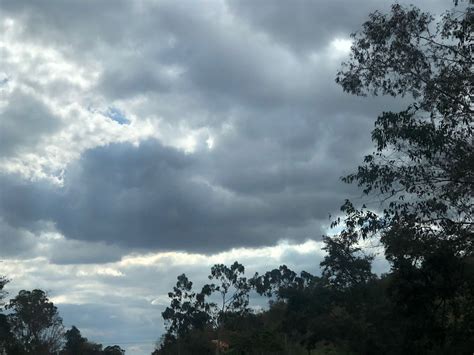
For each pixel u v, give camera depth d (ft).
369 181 70.64
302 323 189.06
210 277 363.35
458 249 72.33
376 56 71.00
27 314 378.53
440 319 86.12
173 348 382.63
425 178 69.10
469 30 65.36
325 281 181.06
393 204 70.95
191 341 366.02
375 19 70.74
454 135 67.36
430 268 78.13
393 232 71.97
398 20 69.26
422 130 66.54
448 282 79.36
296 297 190.60
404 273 80.79
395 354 121.60
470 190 67.10
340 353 188.55
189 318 368.48
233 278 359.05
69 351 515.91
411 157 68.90
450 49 68.18
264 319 361.10
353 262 159.63
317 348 265.34
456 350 86.63
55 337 388.98
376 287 153.99
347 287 159.84
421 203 69.92
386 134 68.23
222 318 356.79
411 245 72.08
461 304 85.46
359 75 71.77
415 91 69.36
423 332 85.76
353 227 73.97
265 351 266.77
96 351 541.34
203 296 366.43
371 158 70.79
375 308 136.46
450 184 68.49
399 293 84.12
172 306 373.61
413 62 69.15
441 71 68.03
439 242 71.72
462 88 66.08
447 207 69.00
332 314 180.34
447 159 68.33
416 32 69.26
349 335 153.89
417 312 84.79
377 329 134.31
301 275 270.26
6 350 323.78
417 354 91.61
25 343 371.35
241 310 352.69
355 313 155.53
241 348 275.18
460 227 70.44
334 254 160.45
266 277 357.00
